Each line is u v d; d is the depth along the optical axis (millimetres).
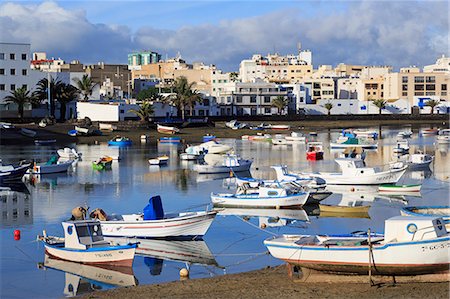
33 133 117062
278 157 90812
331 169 74125
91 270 29938
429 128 160500
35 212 46000
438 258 24641
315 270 26031
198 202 49812
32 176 68438
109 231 35719
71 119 137875
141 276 28859
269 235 37188
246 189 48656
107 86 190625
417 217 26250
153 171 73000
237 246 34344
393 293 23781
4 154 91375
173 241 35438
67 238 31641
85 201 51000
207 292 24953
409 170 71688
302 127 161500
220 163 79375
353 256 25156
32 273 29453
